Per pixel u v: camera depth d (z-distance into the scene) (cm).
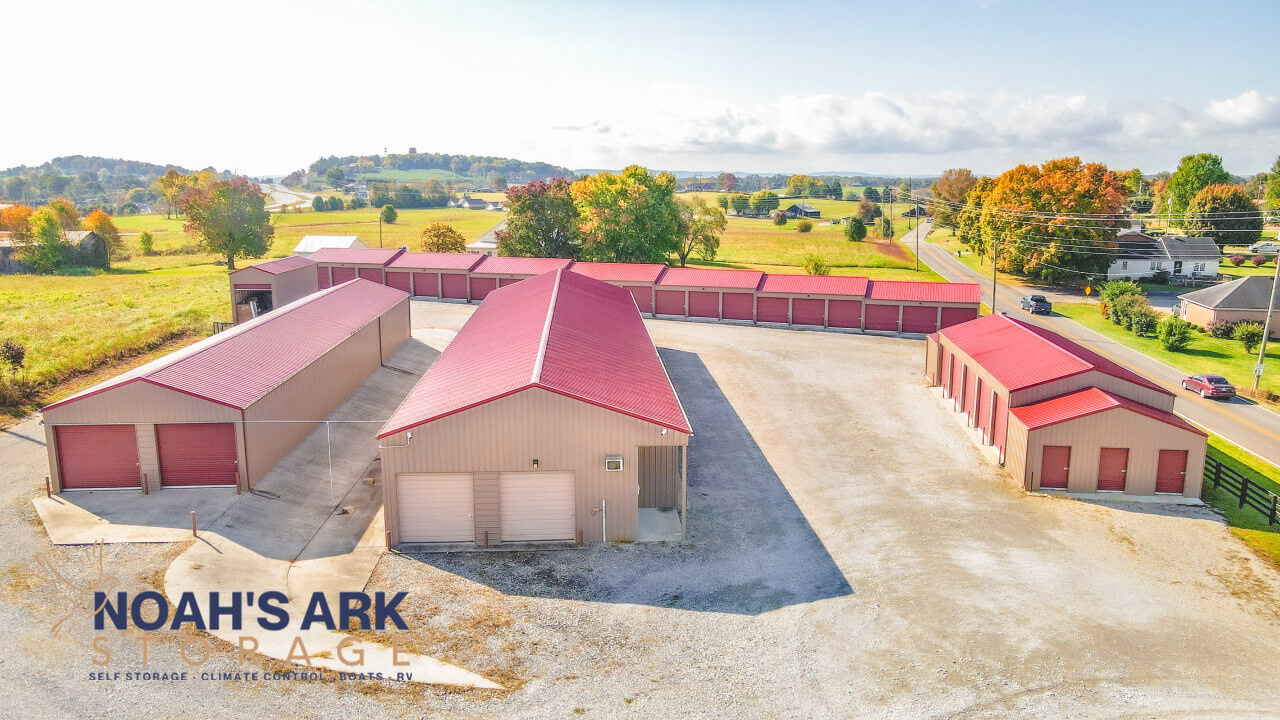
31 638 1839
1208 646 2017
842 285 6103
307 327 3834
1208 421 4347
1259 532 2747
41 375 3881
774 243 14025
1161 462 3022
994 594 2255
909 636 2025
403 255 7062
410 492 2462
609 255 8588
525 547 2500
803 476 3150
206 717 1608
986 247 10288
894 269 11212
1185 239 10325
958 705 1744
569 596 2194
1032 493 3042
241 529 2467
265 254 11506
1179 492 3038
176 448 2700
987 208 10119
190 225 10738
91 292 6912
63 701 1628
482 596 2180
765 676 1842
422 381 2997
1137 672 1889
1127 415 2986
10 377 3788
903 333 5928
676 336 5669
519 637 1977
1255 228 13162
